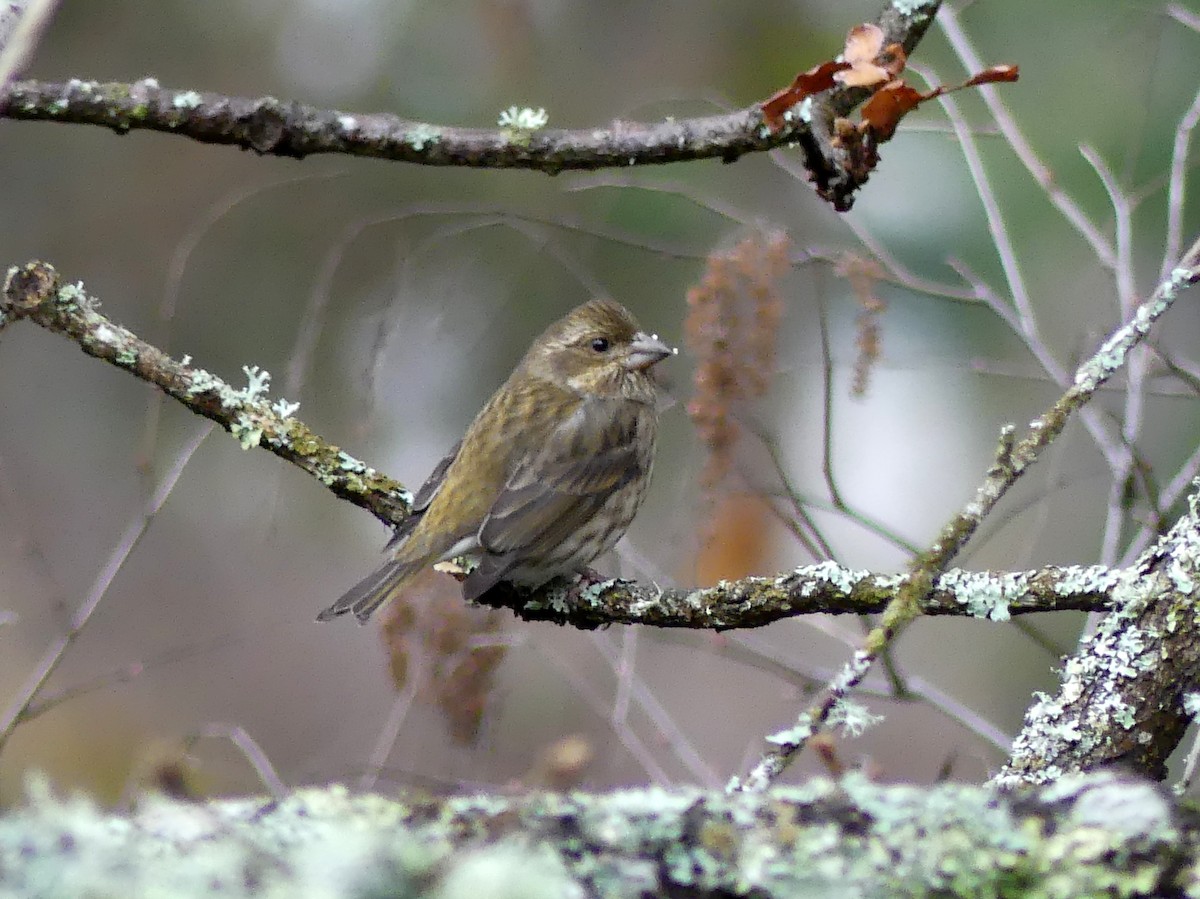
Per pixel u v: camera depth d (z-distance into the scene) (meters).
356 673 14.26
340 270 13.35
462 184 13.15
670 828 5.26
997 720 12.42
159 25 14.81
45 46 14.70
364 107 14.33
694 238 12.49
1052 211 11.89
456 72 14.11
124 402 15.45
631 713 12.16
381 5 14.12
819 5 13.62
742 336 9.17
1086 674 7.08
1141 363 9.70
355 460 9.46
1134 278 11.23
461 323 12.53
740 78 13.66
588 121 13.77
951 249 12.09
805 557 11.80
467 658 9.66
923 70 10.42
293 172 13.48
